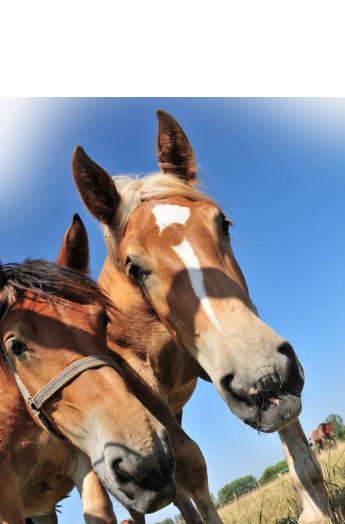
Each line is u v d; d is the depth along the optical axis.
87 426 0.83
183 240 0.95
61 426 0.89
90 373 0.86
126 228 1.06
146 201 1.05
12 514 0.96
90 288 0.98
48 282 0.96
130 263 1.00
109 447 0.78
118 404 0.81
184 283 0.91
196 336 0.90
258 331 0.82
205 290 0.89
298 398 0.78
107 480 0.79
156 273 0.96
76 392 0.85
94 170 1.09
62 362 0.88
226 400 0.83
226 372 0.81
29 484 1.04
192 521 1.17
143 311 1.11
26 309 0.94
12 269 1.00
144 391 1.10
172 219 0.98
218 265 0.92
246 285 0.99
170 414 1.08
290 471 1.06
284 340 0.81
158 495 0.76
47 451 1.01
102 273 1.23
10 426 0.98
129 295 1.12
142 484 0.76
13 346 0.92
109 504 0.97
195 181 1.18
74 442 0.88
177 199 1.03
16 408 0.98
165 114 1.17
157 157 1.19
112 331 1.13
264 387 0.77
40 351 0.90
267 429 0.78
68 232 1.13
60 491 1.10
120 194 1.10
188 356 1.12
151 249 0.97
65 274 0.98
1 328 0.96
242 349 0.81
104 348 0.93
